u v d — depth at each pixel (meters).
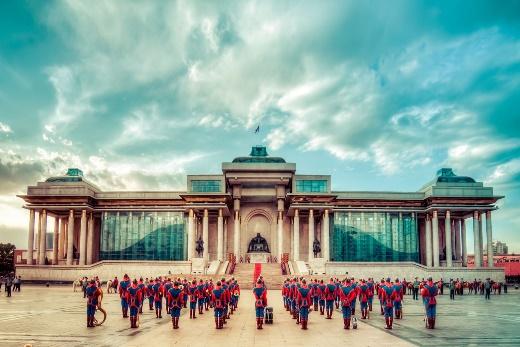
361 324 37.53
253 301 59.34
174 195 121.94
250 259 121.50
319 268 104.12
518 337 31.48
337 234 122.00
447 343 28.95
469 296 80.19
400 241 121.62
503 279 105.81
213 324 37.00
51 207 117.31
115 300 63.41
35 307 51.81
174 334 31.86
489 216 115.69
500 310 52.25
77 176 124.81
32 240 116.81
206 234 110.38
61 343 28.38
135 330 33.69
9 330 33.81
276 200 124.00
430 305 35.53
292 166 117.25
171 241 121.19
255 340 29.58
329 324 37.22
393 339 30.25
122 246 121.69
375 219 122.56
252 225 127.81
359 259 120.88
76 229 131.00
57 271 108.44
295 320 39.56
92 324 35.56
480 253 115.50
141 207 122.25
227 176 117.06
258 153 127.12
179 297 34.66
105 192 122.50
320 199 111.94
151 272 105.81
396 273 104.69
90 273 107.44
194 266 103.69
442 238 130.12
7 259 165.88
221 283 36.00
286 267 101.19
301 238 124.38
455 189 116.81
